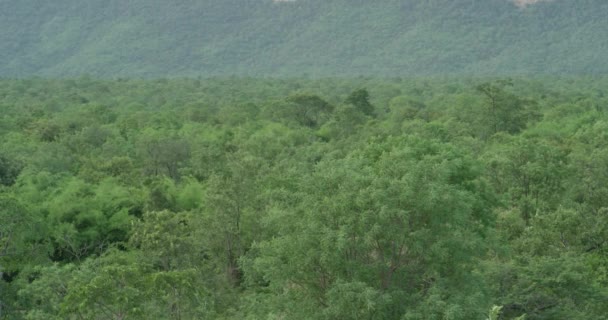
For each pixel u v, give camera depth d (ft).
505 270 91.86
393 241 76.74
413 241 75.36
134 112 364.38
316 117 336.70
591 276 98.99
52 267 88.48
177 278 72.64
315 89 583.17
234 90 574.97
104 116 336.29
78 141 234.17
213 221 119.65
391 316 75.00
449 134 213.66
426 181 77.10
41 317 75.92
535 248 106.52
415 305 74.90
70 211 146.72
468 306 73.00
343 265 76.33
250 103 354.33
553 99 396.37
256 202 120.57
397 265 78.54
